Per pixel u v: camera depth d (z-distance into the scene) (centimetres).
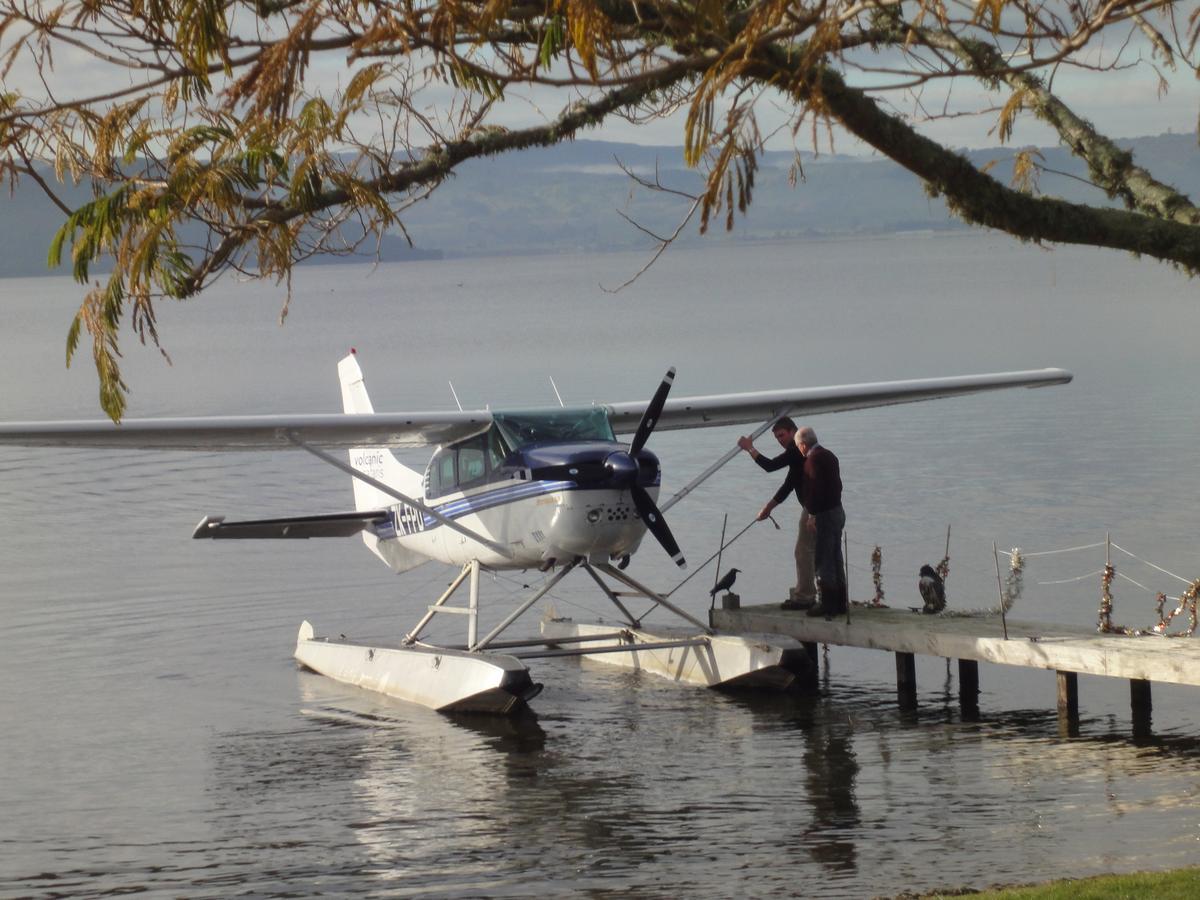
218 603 3528
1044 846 1641
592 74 625
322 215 694
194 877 1678
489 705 2466
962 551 3741
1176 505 4153
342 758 2222
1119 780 1922
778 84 639
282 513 4888
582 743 2269
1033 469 5000
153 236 633
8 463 6425
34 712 2556
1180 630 2805
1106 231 735
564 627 3045
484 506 2617
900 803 1859
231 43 651
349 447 2694
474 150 755
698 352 12056
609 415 2702
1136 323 12700
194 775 2139
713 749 2195
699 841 1733
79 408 8706
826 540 2678
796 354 11319
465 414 2591
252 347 16225
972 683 2477
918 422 6638
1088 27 609
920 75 624
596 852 1705
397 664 2662
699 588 3506
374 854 1738
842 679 2700
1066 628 2436
